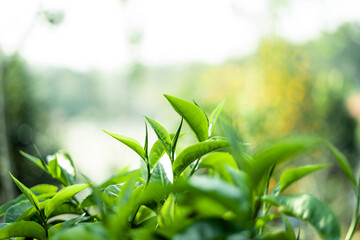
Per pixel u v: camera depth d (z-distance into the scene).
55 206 0.76
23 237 0.79
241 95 6.62
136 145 0.72
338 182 5.34
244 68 7.23
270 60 6.74
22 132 5.68
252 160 0.57
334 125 6.47
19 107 5.72
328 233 0.49
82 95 24.23
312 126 6.36
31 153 5.71
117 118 15.29
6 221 0.79
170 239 0.48
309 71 6.80
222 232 0.45
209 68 7.74
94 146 11.74
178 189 0.46
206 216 0.52
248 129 5.89
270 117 6.24
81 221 0.83
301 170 0.66
